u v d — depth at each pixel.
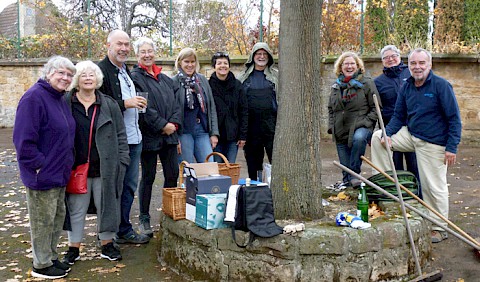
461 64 11.16
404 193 5.20
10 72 14.98
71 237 4.72
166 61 13.29
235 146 6.30
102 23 17.41
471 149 10.82
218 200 4.26
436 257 4.85
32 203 4.23
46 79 4.21
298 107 4.59
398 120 5.71
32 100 4.06
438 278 4.29
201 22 13.69
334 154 10.70
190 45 13.64
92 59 14.64
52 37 15.20
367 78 6.28
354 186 5.99
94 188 4.64
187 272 4.42
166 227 4.73
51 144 4.15
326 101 12.35
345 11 12.69
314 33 4.59
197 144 5.88
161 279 4.39
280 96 4.70
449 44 11.36
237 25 13.33
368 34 12.88
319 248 3.95
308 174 4.61
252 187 4.11
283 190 4.65
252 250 4.05
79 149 4.52
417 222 4.47
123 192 5.29
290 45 4.58
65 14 17.38
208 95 5.93
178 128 5.56
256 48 6.33
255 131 6.41
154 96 5.34
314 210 4.63
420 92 5.35
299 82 4.58
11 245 5.28
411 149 5.64
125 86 5.14
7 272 4.54
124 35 5.05
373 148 5.86
